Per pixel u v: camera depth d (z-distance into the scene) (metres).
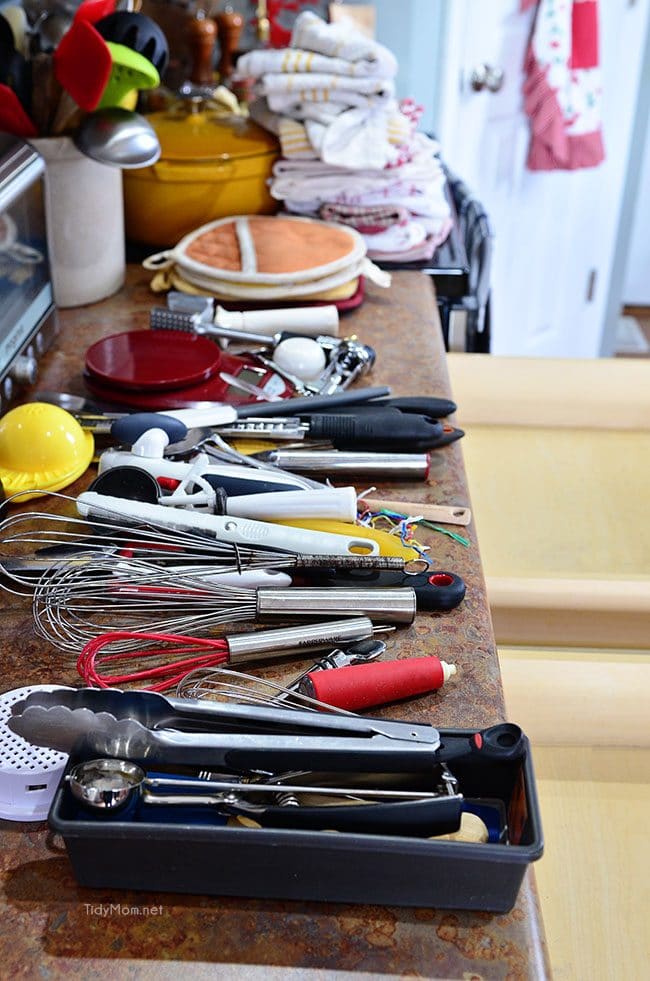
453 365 1.53
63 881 0.60
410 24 2.38
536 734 1.00
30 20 1.29
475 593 0.83
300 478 0.92
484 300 1.77
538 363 1.54
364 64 1.49
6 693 0.69
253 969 0.55
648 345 3.87
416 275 1.55
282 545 0.83
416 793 0.59
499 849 0.54
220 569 0.80
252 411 1.04
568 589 1.12
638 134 2.99
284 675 0.74
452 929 0.57
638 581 1.13
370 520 0.91
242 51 1.99
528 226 3.00
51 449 0.95
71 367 1.21
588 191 3.04
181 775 0.62
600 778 0.99
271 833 0.55
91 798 0.57
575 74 2.68
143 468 0.92
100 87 1.10
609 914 0.89
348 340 1.23
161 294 1.43
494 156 2.82
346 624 0.76
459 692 0.73
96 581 0.80
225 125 1.59
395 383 1.20
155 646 0.76
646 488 1.39
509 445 1.47
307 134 1.51
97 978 0.55
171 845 0.56
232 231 1.48
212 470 0.91
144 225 1.55
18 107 1.17
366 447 1.02
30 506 0.94
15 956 0.56
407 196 1.55
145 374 1.11
